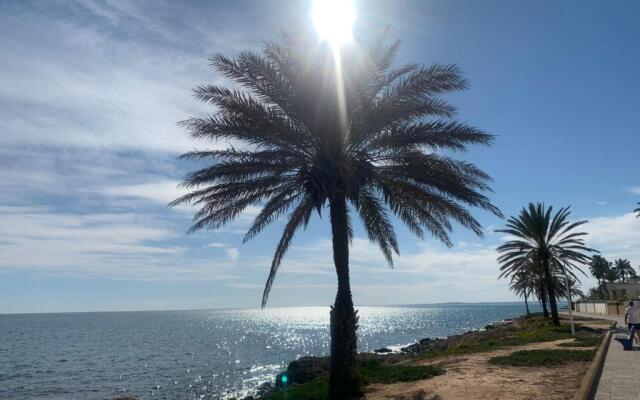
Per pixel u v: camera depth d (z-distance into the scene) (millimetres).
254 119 14258
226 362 53062
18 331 130750
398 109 14477
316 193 14289
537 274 40094
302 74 14445
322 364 27438
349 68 14484
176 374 43812
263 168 14836
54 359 58500
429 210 16656
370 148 15383
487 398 11938
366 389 14406
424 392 13203
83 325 172125
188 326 156125
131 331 126312
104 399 32344
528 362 17938
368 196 17281
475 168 15539
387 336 90750
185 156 15281
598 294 117938
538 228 37594
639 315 20297
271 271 16641
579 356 18750
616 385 11969
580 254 36656
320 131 14547
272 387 29672
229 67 14477
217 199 15656
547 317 53594
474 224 15766
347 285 14445
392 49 15102
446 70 14664
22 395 34594
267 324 170250
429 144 14773
